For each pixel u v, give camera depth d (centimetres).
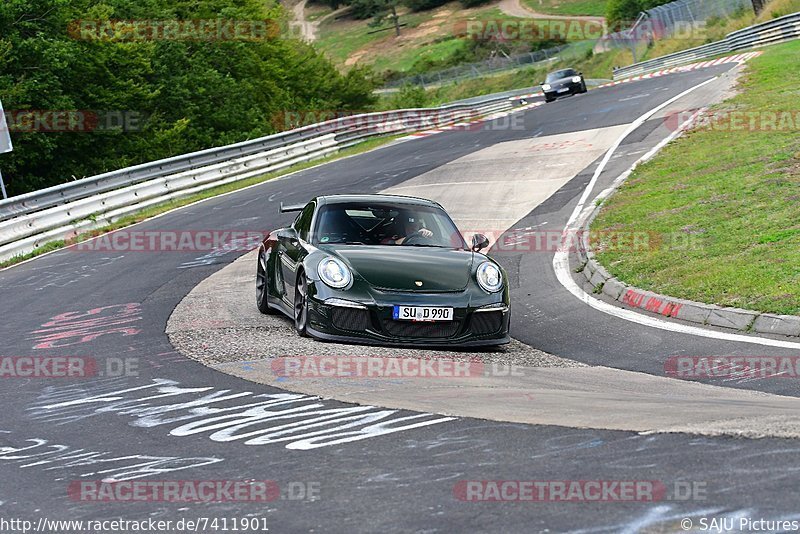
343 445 898
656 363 1391
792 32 7794
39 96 5334
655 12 12975
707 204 2545
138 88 6053
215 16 7925
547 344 1588
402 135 6550
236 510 730
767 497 686
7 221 3158
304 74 10150
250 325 1709
